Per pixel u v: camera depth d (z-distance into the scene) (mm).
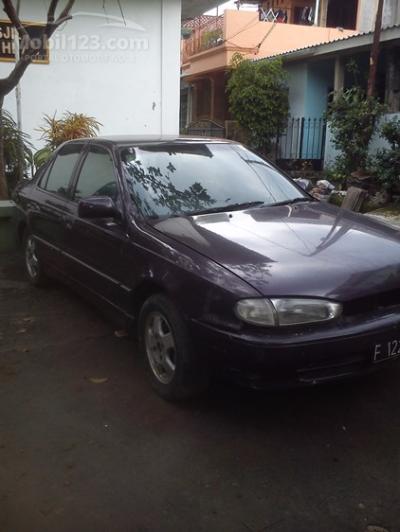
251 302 2838
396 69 11938
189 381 3240
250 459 2869
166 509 2508
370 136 11039
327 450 2945
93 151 4684
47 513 2486
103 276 4105
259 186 4391
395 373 3795
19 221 5840
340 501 2555
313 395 3506
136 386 3643
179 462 2848
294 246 3303
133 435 3088
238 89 14547
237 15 16344
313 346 2820
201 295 3045
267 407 3367
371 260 3182
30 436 3084
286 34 16953
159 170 4188
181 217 3779
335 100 11375
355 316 2992
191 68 19156
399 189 10289
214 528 2391
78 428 3162
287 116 14617
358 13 17984
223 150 4664
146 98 11828
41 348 4234
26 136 8984
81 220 4367
